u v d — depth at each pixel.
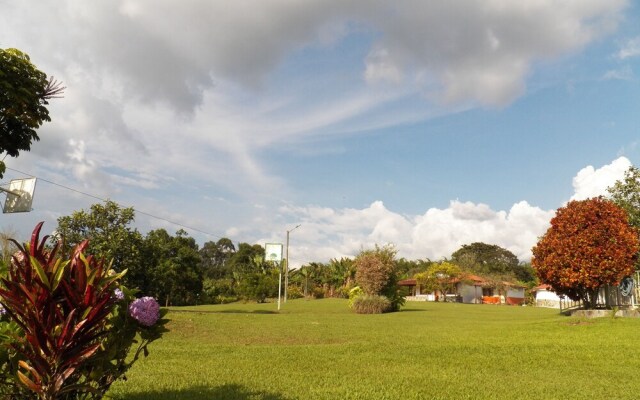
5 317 3.53
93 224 24.59
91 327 3.27
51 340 3.10
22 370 3.30
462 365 9.05
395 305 31.88
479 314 28.00
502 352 10.59
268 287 53.22
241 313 26.44
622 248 18.16
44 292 3.10
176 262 43.06
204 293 58.16
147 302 3.79
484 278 64.25
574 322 16.50
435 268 60.84
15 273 3.29
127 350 3.85
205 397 5.90
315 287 66.62
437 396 6.40
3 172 7.15
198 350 10.86
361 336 14.61
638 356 9.95
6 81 6.75
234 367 8.51
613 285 18.84
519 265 86.94
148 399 5.70
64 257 3.48
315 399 5.99
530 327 16.41
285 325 18.39
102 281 3.41
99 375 3.57
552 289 21.23
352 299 33.03
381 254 31.89
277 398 5.99
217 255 111.62
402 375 7.91
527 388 7.07
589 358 9.80
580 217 19.12
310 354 10.27
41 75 7.29
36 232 3.29
